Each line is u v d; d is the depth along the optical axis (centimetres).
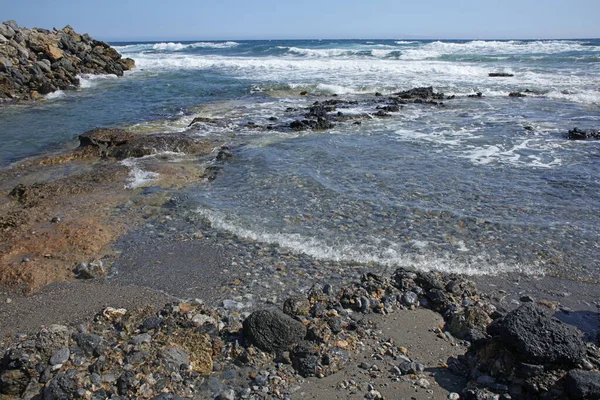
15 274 646
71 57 3128
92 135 1264
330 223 799
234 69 3266
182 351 469
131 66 3594
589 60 3039
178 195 928
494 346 446
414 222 797
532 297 592
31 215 833
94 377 432
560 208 848
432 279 599
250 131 1479
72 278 652
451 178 1009
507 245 716
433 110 1800
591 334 515
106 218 829
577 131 1343
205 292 610
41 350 456
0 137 1455
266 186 973
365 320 538
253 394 429
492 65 2998
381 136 1388
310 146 1271
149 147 1216
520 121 1570
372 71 2925
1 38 2658
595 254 687
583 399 376
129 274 658
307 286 620
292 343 482
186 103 2031
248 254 705
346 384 441
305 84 2388
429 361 473
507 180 996
